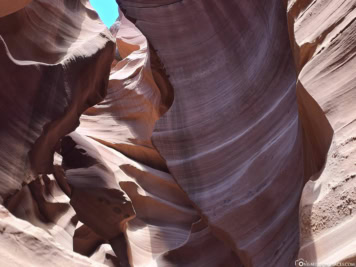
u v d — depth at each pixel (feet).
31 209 25.27
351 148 9.17
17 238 11.10
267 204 19.62
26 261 10.69
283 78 21.81
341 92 10.19
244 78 24.66
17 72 18.67
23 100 18.79
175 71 27.63
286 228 18.07
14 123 18.25
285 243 17.76
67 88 20.93
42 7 22.15
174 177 24.61
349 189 8.65
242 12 25.76
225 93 25.38
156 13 29.25
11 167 17.61
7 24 19.60
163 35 28.53
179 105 26.48
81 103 24.03
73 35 23.94
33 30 21.30
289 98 20.77
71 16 24.54
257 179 20.67
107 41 24.99
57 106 20.29
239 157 22.79
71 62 21.62
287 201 18.65
